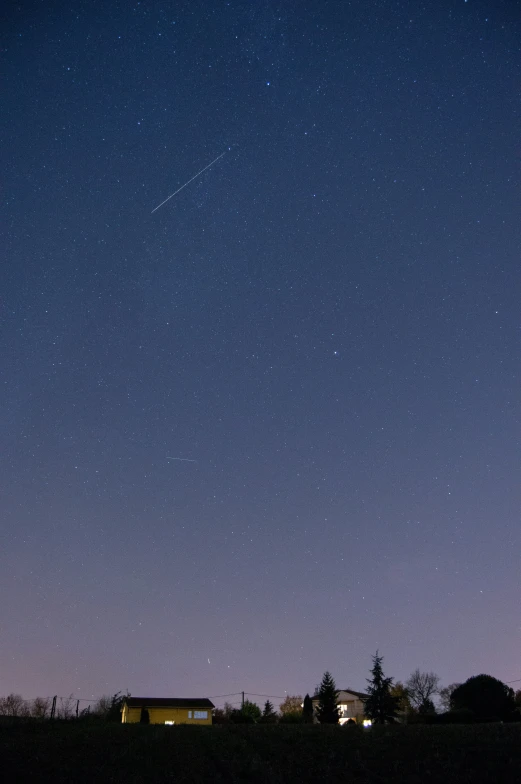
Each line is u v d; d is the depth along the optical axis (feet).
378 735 91.71
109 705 209.46
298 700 274.77
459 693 154.51
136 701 222.28
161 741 85.66
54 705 128.77
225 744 84.48
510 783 63.52
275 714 236.02
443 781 65.57
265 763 73.87
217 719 223.30
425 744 82.07
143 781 65.72
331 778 68.95
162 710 219.00
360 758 76.69
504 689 152.35
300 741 87.35
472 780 65.00
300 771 71.87
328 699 214.69
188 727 107.96
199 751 79.66
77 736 88.69
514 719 148.15
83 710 135.85
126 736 89.61
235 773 69.92
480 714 148.77
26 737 87.76
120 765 71.31
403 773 69.36
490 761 71.46
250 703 219.82
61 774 67.36
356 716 229.86
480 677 155.74
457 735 87.61
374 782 67.10
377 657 209.87
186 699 232.32
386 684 206.18
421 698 265.13
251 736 92.32
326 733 95.25
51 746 80.48
